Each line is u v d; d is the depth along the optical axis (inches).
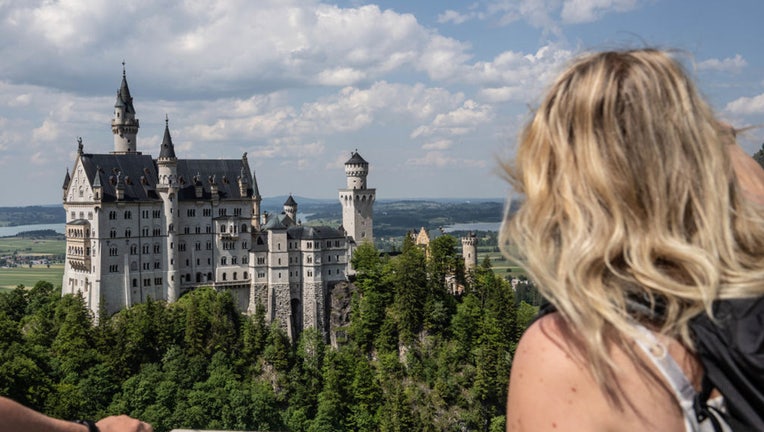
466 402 7278.5
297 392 7126.0
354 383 7185.0
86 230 7263.8
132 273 7416.3
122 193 7322.8
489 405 7288.4
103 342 6643.7
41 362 5816.9
